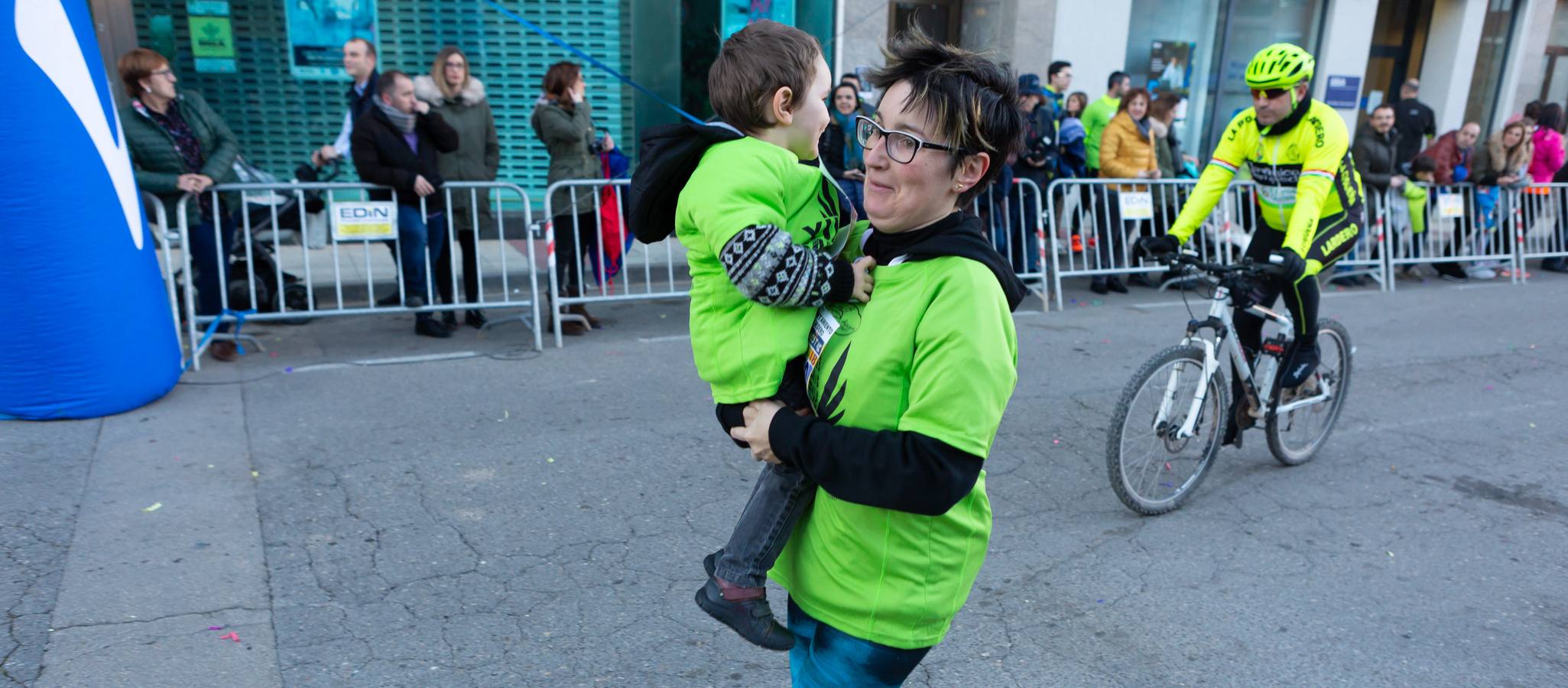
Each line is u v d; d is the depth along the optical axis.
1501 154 9.09
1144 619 3.15
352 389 5.02
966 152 1.40
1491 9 13.35
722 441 4.48
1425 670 2.93
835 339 1.49
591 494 3.89
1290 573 3.48
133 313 4.48
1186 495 4.01
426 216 5.81
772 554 1.73
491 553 3.39
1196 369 3.89
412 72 9.12
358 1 8.74
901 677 1.68
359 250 7.06
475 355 5.73
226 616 2.95
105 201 4.32
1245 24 12.18
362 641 2.86
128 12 8.09
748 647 2.92
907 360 1.42
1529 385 5.85
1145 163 7.93
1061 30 10.48
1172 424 3.84
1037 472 4.30
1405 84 9.93
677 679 2.76
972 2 10.41
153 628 2.87
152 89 5.09
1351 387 5.70
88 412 4.39
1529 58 13.55
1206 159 12.56
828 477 1.44
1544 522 3.96
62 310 4.23
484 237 7.24
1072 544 3.64
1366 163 8.52
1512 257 9.30
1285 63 3.71
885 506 1.42
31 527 3.42
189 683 2.64
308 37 8.67
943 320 1.38
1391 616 3.22
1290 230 3.70
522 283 7.39
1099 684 2.81
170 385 4.76
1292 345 4.14
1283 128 3.86
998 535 3.69
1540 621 3.21
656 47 9.57
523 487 3.93
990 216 7.48
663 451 4.34
